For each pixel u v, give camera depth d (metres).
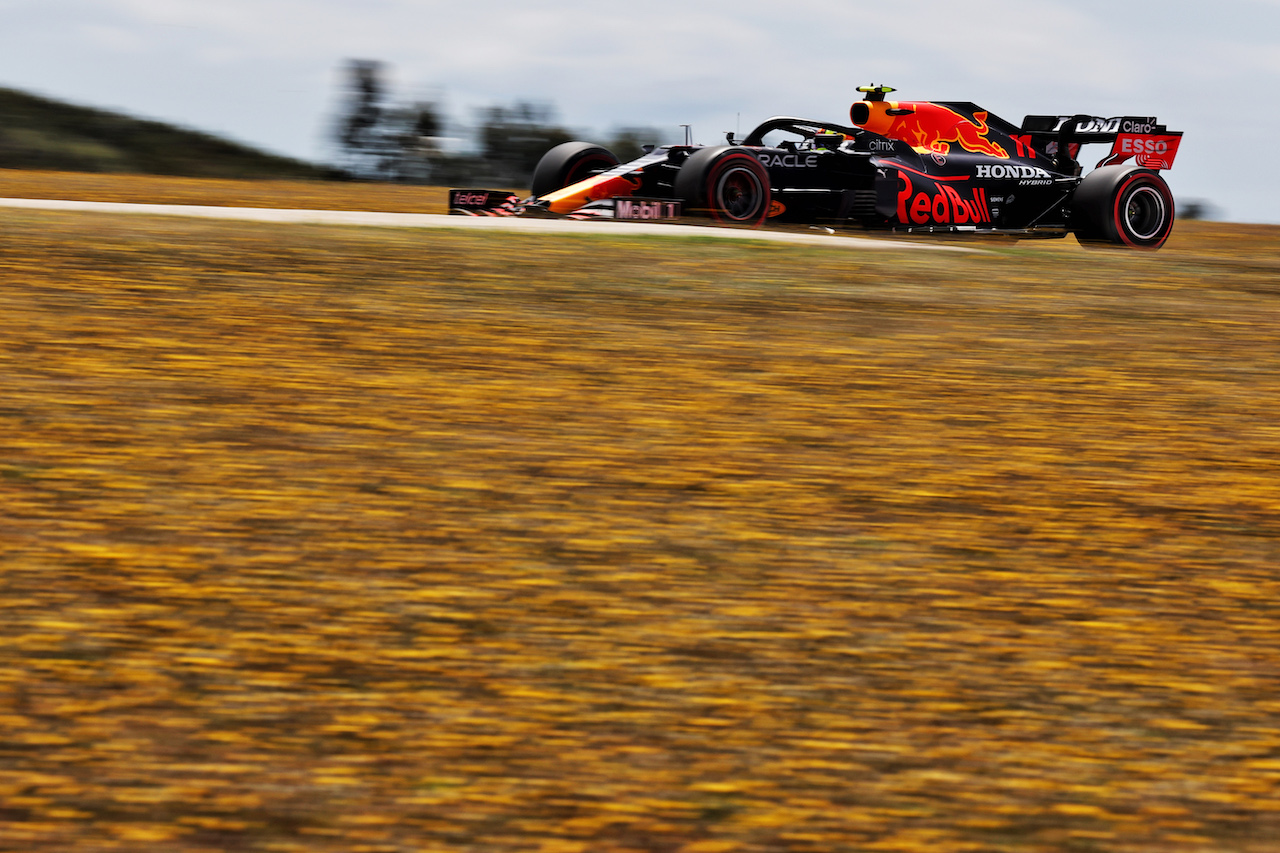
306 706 10.39
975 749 10.13
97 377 17.25
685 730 10.28
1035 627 12.01
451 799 9.28
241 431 15.77
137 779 9.38
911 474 15.45
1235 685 11.09
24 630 11.23
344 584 12.30
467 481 14.70
